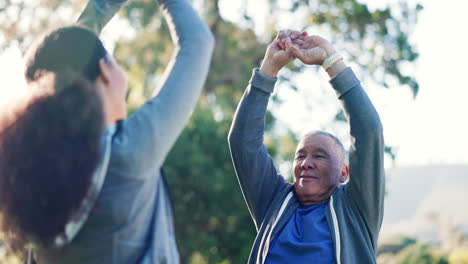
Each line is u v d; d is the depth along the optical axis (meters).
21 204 2.43
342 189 3.63
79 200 2.41
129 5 22.72
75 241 2.49
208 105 21.91
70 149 2.43
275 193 3.80
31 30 12.59
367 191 3.40
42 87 2.53
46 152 2.43
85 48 2.58
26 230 2.45
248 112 3.69
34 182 2.42
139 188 2.50
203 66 2.67
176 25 2.76
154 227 2.56
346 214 3.50
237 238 19.11
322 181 3.65
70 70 2.54
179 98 2.57
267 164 3.80
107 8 2.93
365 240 3.46
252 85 3.68
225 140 19.16
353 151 3.42
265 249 3.54
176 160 18.36
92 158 2.43
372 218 3.46
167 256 2.57
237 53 23.84
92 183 2.42
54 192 2.41
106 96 2.59
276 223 3.59
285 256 3.46
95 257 2.51
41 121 2.46
